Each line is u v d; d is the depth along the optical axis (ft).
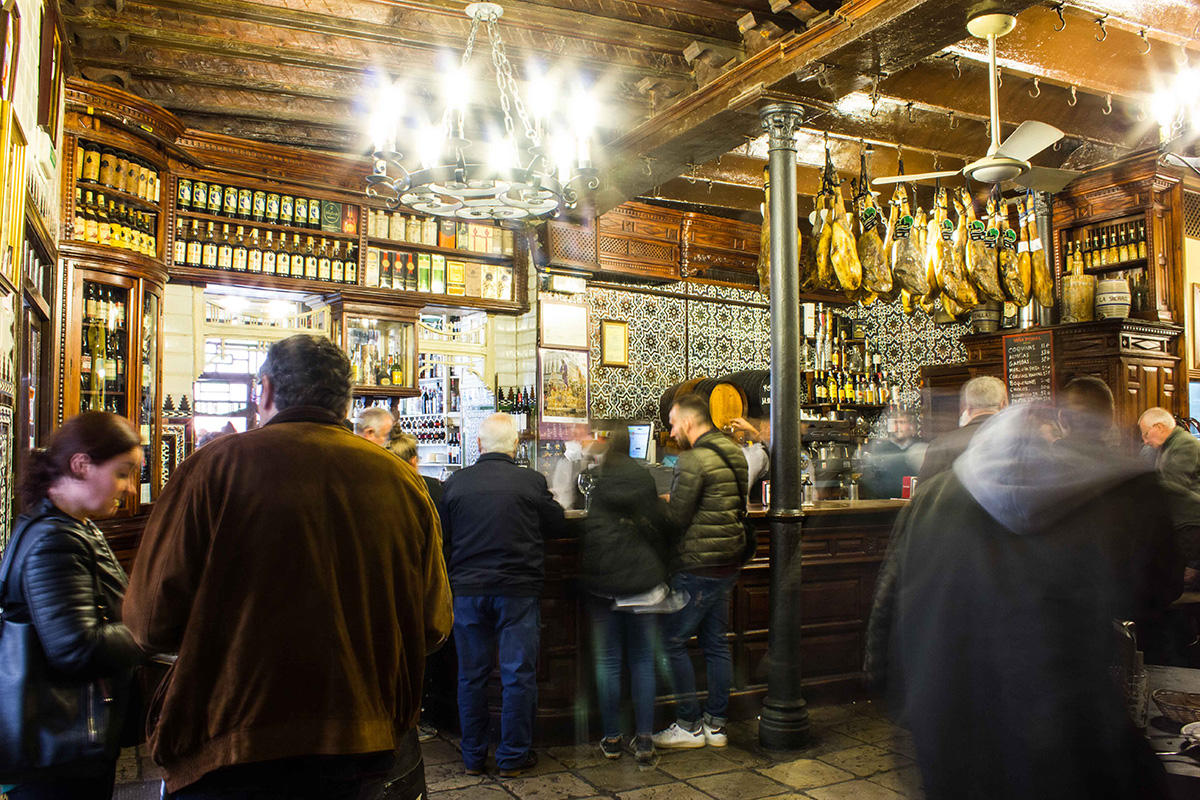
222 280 18.48
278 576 4.97
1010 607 4.83
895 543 5.88
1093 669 4.69
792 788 11.29
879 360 28.89
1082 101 17.11
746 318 27.07
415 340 21.29
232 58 15.66
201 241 18.33
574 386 23.17
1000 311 23.00
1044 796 4.60
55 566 6.13
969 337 22.95
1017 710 4.72
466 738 12.00
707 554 12.70
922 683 5.15
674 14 14.47
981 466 5.08
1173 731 5.84
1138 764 4.69
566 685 13.50
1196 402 20.97
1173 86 15.30
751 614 14.97
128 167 16.17
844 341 27.96
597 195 19.40
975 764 4.84
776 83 13.08
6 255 8.64
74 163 14.98
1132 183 20.48
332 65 15.33
